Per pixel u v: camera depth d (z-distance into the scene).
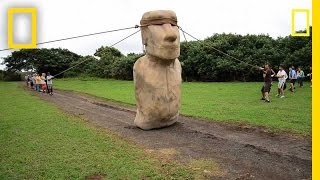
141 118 10.60
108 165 6.88
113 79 45.66
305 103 15.26
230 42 38.12
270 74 16.34
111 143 8.62
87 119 12.73
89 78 47.09
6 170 6.75
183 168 6.67
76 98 22.38
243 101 16.88
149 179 6.15
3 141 9.07
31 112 14.55
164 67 10.70
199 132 10.10
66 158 7.41
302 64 32.03
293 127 10.12
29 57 52.84
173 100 10.88
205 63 37.53
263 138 9.14
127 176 6.28
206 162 7.06
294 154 7.59
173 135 9.76
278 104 15.20
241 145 8.41
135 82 10.80
